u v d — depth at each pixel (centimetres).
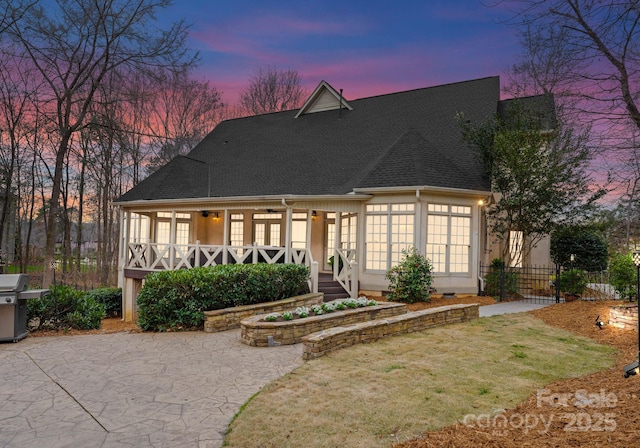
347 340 737
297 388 538
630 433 382
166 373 617
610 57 759
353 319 915
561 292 1448
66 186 2664
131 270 1661
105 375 607
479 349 715
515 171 1355
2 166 2508
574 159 1247
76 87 2005
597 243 1848
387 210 1368
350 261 1395
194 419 459
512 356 671
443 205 1353
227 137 2191
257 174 1723
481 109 1645
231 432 424
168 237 1878
